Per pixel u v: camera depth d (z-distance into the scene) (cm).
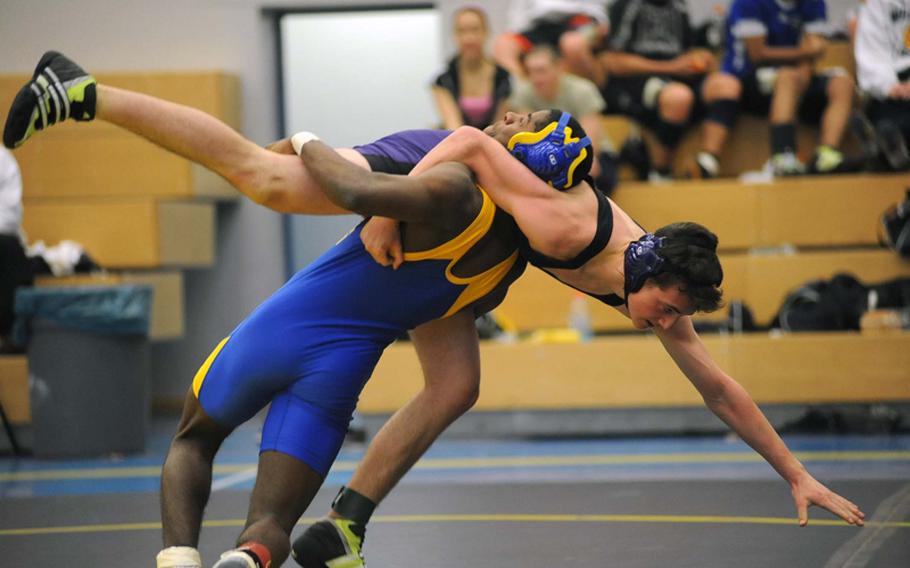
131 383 1755
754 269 1866
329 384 785
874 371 1728
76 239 2083
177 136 803
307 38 2308
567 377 1775
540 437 1792
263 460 781
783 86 1919
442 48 2195
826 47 2027
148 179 2123
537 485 1383
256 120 2269
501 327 1877
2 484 1516
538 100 1834
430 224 781
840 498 824
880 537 1045
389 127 2305
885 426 1744
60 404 1731
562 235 798
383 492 857
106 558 1035
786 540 1038
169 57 2273
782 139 1916
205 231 2195
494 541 1062
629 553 998
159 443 1878
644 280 789
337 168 761
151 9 2273
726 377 842
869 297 1777
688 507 1218
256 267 2273
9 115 795
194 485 795
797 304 1791
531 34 1917
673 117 1944
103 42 2284
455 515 1202
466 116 1864
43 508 1320
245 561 733
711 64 1998
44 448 1741
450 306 819
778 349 1742
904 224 1809
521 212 798
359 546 854
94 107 802
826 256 1850
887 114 1855
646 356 1759
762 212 1892
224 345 805
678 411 1770
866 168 1902
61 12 2288
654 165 1988
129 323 1734
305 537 845
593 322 1902
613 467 1514
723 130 1944
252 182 806
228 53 2266
